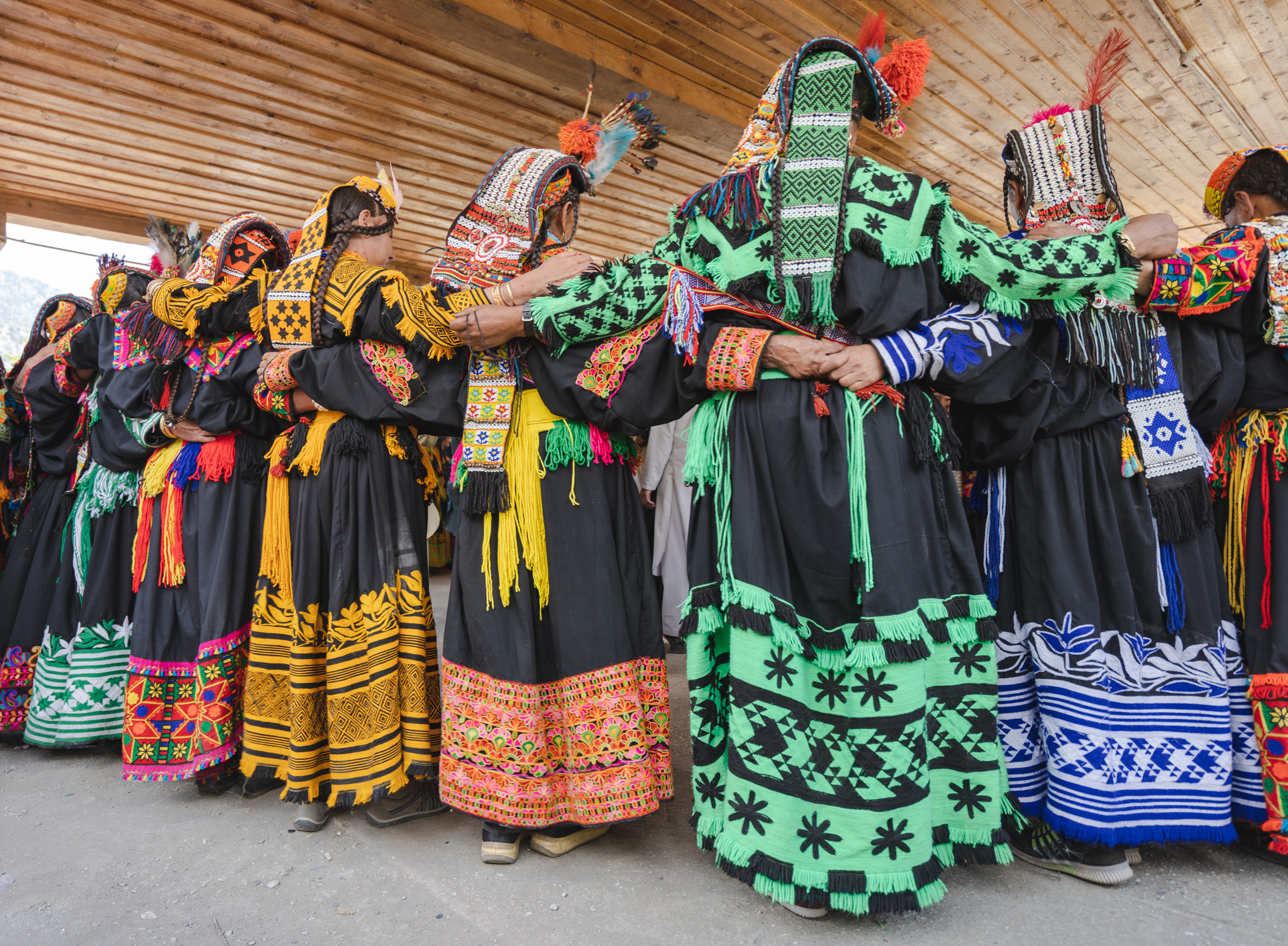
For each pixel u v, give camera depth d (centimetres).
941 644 160
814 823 149
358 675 193
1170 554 171
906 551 153
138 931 152
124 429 246
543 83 480
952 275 160
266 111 500
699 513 168
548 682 182
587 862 179
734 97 518
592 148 207
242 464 230
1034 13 446
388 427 206
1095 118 177
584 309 171
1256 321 172
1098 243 159
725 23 443
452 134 539
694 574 166
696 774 168
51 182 579
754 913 156
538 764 177
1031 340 170
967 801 160
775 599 154
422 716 199
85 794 226
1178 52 487
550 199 198
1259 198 189
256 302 220
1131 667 165
